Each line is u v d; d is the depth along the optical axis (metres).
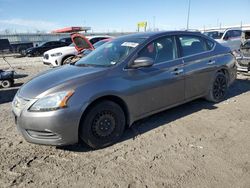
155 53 4.45
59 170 3.31
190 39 5.12
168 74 4.51
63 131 3.42
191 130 4.34
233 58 5.98
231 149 3.67
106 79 3.79
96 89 3.62
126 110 4.06
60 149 3.86
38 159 3.60
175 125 4.57
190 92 5.00
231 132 4.23
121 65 4.02
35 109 3.41
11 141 4.18
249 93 6.55
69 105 3.42
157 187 2.90
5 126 4.85
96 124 3.71
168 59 4.61
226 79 5.81
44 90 3.49
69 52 12.17
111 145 3.91
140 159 3.49
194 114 5.07
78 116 3.48
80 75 3.80
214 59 5.43
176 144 3.87
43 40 43.22
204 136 4.11
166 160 3.44
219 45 5.75
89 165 3.40
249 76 8.67
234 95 6.39
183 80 4.78
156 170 3.22
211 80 5.41
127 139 4.09
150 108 4.34
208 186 2.88
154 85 4.29
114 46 4.62
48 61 12.50
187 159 3.44
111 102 3.83
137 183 2.98
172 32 4.85
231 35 15.65
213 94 5.57
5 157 3.67
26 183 3.06
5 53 27.31
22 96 3.63
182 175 3.10
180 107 5.51
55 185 3.01
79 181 3.06
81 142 4.02
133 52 4.18
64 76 3.87
